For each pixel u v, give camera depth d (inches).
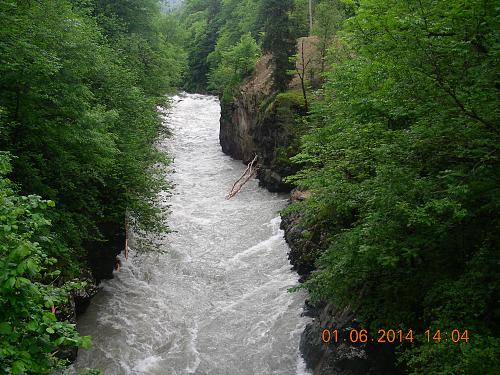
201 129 1439.5
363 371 351.3
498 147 257.6
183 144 1282.0
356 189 335.0
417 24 268.8
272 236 701.9
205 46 2246.6
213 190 924.0
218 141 1326.3
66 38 419.8
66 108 394.9
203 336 490.6
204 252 666.8
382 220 280.8
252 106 1060.5
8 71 360.5
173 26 1982.0
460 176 279.0
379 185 296.5
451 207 245.6
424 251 291.1
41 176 404.5
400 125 374.0
